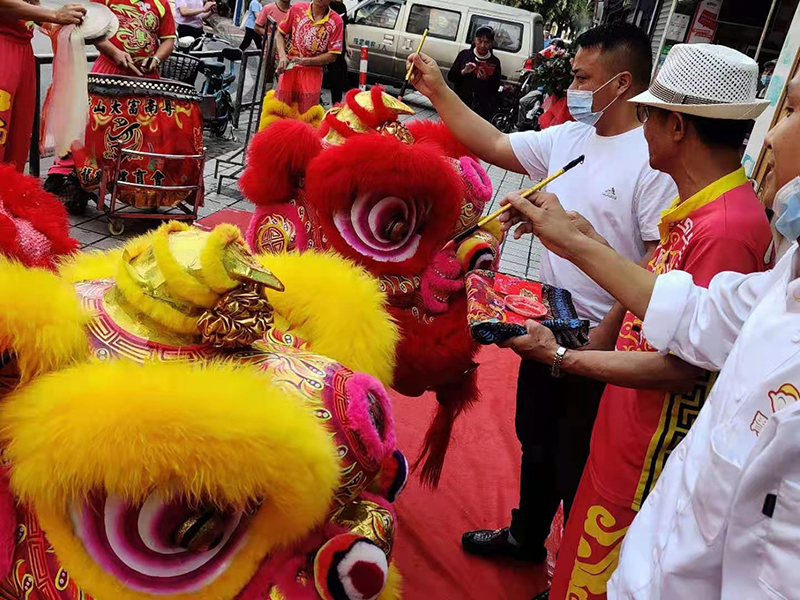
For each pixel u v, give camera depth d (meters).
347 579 1.26
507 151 2.47
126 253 1.31
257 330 1.22
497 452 3.14
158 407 1.03
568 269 2.30
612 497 1.69
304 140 2.03
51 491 1.07
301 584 1.25
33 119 4.33
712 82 1.56
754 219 1.57
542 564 2.56
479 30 9.79
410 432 3.17
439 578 2.42
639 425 1.66
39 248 1.38
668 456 1.63
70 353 1.15
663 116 1.65
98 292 1.30
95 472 1.03
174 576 1.18
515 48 12.17
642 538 1.39
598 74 2.19
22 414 1.06
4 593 1.23
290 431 1.10
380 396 1.36
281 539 1.21
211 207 5.36
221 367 1.16
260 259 1.54
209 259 1.17
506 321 1.74
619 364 1.60
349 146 1.92
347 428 1.28
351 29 12.52
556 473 2.36
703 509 1.19
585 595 1.76
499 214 1.98
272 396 1.14
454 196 2.03
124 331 1.23
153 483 1.07
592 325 2.31
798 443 0.98
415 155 1.93
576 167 2.31
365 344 1.48
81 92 3.88
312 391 1.27
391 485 1.61
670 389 1.58
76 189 4.67
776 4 5.44
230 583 1.21
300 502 1.14
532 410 2.39
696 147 1.63
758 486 1.04
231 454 1.05
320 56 6.73
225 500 1.13
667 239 1.74
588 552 1.75
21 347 1.10
